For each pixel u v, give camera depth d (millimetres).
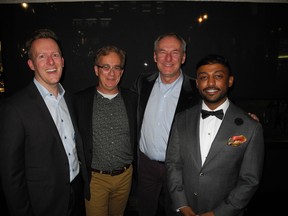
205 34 2562
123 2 2514
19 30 2539
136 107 2221
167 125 2135
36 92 1521
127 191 2240
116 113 2066
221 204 1502
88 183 1954
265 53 2590
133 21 2545
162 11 2529
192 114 1667
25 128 1435
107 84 1974
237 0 2496
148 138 2207
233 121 1497
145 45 2584
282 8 2510
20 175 1428
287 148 2785
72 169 1748
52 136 1529
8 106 1413
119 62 1970
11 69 2596
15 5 2504
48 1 2498
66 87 2645
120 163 2102
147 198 2377
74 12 2527
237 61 2604
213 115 1551
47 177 1534
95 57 2033
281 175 2863
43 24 2539
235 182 1525
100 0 2510
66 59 2600
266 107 2689
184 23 2545
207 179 1516
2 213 2617
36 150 1481
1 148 1381
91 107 2027
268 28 2551
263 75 2627
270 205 2865
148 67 2623
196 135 1572
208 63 1470
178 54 2014
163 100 2154
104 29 2559
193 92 2096
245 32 2557
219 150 1478
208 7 2518
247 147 1460
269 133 2746
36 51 1516
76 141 1842
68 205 1675
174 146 1729
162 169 2203
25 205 1470
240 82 2639
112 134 2047
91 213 2158
